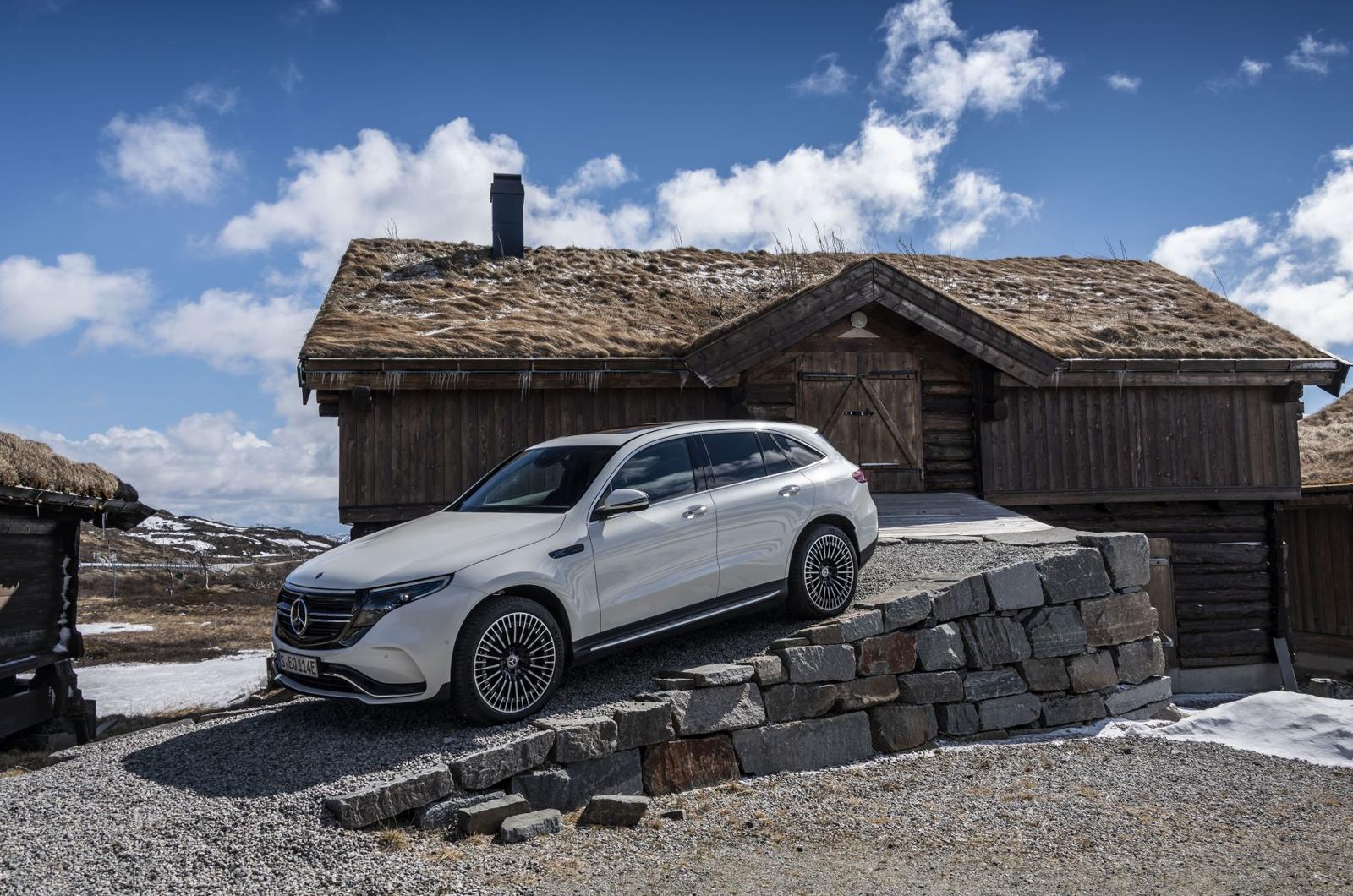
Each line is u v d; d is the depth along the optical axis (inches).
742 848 208.1
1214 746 302.8
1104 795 251.3
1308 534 737.6
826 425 571.5
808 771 278.5
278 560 1547.7
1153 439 606.9
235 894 169.8
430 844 199.0
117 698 492.4
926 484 585.3
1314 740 298.5
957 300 542.9
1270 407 622.5
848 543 328.2
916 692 309.1
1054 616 343.6
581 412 538.6
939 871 194.7
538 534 259.9
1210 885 187.2
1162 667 366.6
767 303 542.6
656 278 681.6
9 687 430.0
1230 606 614.9
